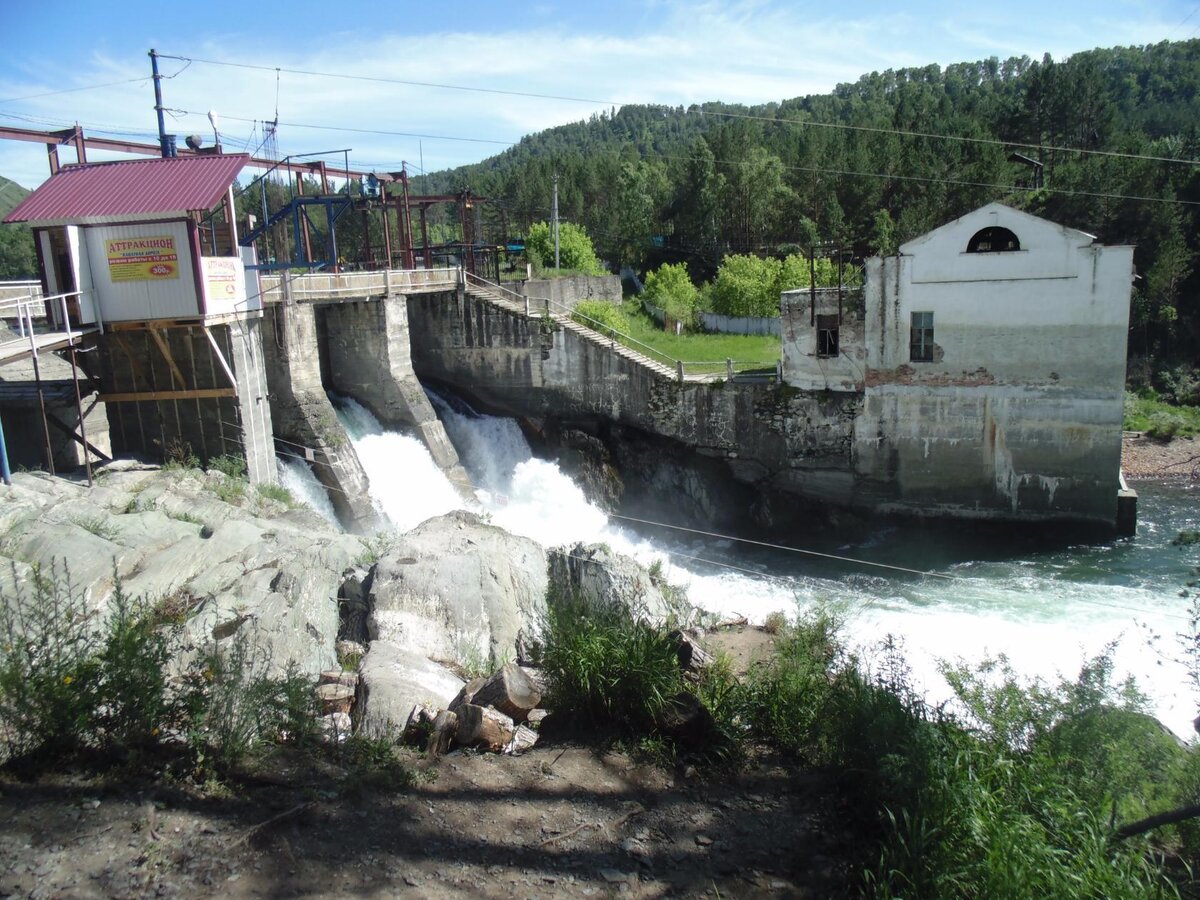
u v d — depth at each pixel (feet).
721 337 178.29
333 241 131.54
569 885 24.50
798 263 189.06
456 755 31.81
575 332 127.54
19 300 69.10
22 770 25.85
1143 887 22.68
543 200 299.79
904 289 109.19
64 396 83.71
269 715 30.48
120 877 22.31
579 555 62.59
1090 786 27.68
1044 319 104.27
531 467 126.41
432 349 136.87
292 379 99.96
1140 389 167.12
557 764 31.71
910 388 111.04
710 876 25.36
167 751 27.86
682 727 33.27
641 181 293.64
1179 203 182.80
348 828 25.91
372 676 37.81
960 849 23.63
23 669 27.89
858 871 24.98
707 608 72.64
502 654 48.49
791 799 29.96
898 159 230.27
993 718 31.96
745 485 121.49
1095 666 36.29
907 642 74.74
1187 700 59.52
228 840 24.32
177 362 83.56
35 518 60.13
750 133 282.56
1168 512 115.44
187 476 78.43
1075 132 257.55
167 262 76.79
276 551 59.67
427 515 107.34
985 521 110.73
